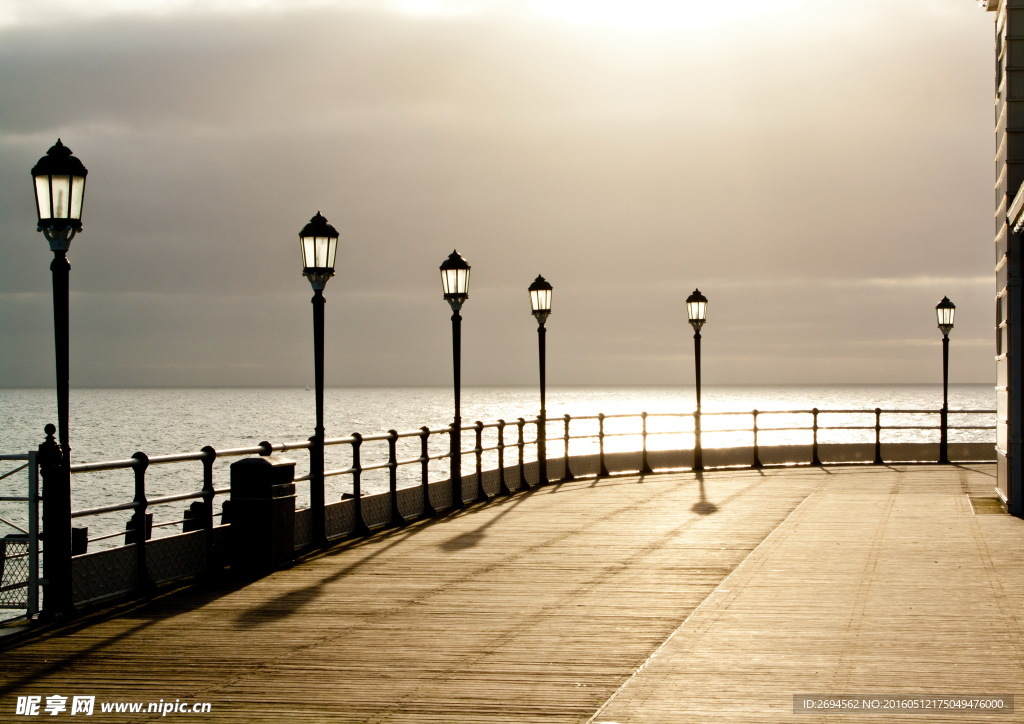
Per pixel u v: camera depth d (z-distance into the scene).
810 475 24.88
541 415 23.19
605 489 21.80
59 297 9.48
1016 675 7.46
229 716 6.73
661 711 6.67
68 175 9.39
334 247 13.96
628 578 11.51
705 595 10.54
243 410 166.12
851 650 8.20
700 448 26.27
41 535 9.47
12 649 8.44
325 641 8.69
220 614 9.77
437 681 7.48
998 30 17.55
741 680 7.37
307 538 13.65
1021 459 16.61
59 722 6.64
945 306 28.33
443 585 11.18
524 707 6.85
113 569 10.28
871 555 12.83
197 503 11.91
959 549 13.23
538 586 11.09
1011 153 16.34
